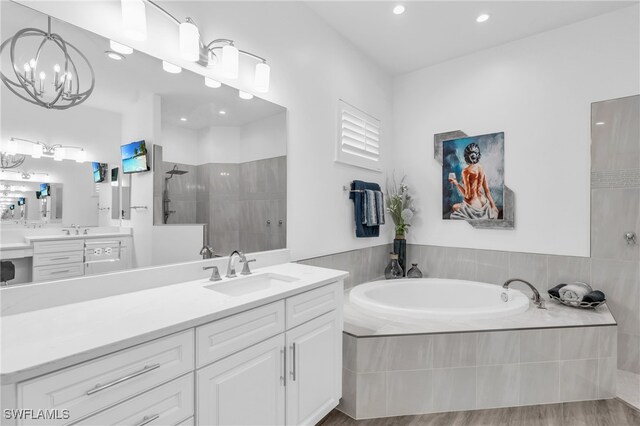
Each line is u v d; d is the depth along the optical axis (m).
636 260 2.46
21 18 1.21
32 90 1.25
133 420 0.98
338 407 2.04
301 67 2.47
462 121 3.26
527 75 2.90
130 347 0.97
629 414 1.99
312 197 2.58
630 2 2.43
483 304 2.88
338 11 2.57
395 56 3.27
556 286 2.65
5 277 1.20
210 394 1.20
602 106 2.57
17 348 0.88
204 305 1.28
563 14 2.57
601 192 2.58
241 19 2.02
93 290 1.39
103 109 1.45
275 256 2.24
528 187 2.89
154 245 1.65
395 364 1.97
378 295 2.88
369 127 3.28
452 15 2.59
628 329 2.49
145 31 1.42
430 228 3.46
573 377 2.11
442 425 1.89
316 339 1.72
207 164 1.88
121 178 1.53
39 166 1.28
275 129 2.25
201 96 1.83
